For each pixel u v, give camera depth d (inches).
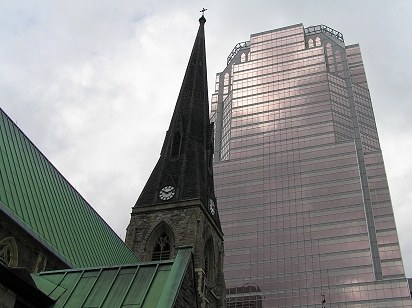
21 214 1256.2
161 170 2356.1
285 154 4931.1
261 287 4192.9
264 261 4323.3
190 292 892.6
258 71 5738.2
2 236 1154.7
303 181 4682.6
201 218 2113.7
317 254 4210.1
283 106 5300.2
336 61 5629.9
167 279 863.1
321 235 4306.1
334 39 5930.1
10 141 1438.2
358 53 5930.1
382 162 4726.9
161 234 2139.5
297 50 5713.6
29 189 1392.7
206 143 2529.5
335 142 4835.1
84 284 916.0
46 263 1280.8
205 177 2341.3
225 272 4360.2
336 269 4082.2
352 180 4534.9
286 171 4810.5
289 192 4662.9
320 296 3983.8
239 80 5767.7
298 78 5467.5
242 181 4894.2
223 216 4707.2
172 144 2469.2
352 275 4010.8
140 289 864.9
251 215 4635.8
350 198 4434.1
